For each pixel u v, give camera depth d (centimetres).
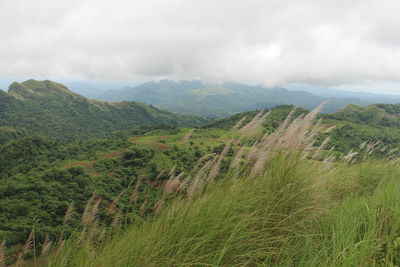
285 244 304
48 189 3403
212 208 314
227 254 274
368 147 834
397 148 855
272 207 357
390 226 342
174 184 355
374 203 390
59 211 2075
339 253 243
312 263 250
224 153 389
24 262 320
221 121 14112
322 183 433
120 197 364
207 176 368
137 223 322
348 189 562
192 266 262
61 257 312
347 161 647
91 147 9162
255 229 322
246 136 427
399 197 397
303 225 348
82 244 317
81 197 2844
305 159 453
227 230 297
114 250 293
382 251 304
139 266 266
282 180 391
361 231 333
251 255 282
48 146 9144
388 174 675
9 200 3253
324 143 464
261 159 389
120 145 8375
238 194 359
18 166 7275
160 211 333
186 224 301
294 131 430
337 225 322
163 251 279
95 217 345
